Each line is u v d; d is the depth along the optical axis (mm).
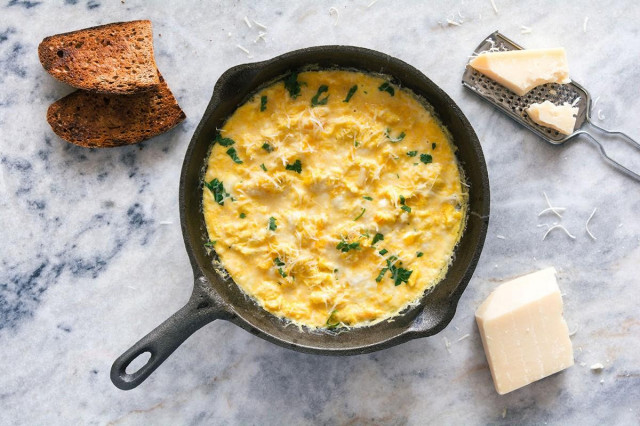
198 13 845
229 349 844
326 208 780
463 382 845
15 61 846
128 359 734
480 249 755
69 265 844
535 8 845
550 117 817
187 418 845
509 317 820
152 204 845
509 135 843
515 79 817
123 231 845
